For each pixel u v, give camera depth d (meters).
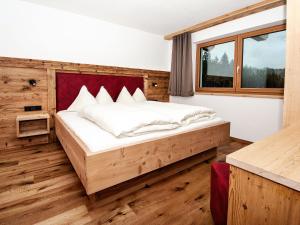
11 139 2.68
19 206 1.42
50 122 2.94
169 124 1.91
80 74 3.17
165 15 3.12
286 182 0.51
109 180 1.38
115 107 2.28
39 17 2.79
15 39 2.63
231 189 0.67
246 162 0.60
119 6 2.82
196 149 2.05
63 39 3.02
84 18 3.18
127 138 1.58
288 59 1.32
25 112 2.74
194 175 1.98
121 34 3.63
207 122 2.30
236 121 3.24
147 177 1.76
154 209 1.43
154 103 3.04
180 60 3.95
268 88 2.89
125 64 3.75
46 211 1.37
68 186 1.71
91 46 3.30
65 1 2.68
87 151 1.34
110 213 1.38
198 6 2.78
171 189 1.71
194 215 1.38
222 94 3.42
